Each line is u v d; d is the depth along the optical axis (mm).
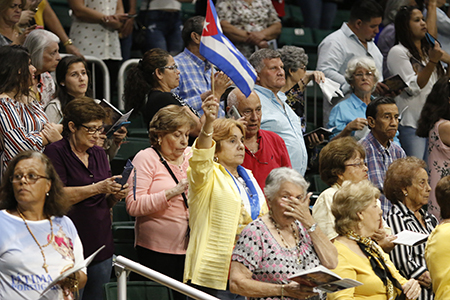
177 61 20047
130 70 18156
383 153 18969
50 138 14227
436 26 27688
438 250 13477
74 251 11906
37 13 22500
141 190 14391
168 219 14297
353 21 24266
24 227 11383
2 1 18531
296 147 18422
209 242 12844
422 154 23469
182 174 14828
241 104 16094
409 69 23547
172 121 14648
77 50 22922
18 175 11414
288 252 11711
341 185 14102
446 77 20000
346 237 12875
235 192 13203
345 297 12086
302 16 36750
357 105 21688
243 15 25344
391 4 27859
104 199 14336
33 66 15992
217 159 13844
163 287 15164
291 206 11672
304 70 20859
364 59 21469
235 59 13406
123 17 23766
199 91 19891
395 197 15633
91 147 14625
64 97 17047
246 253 11625
